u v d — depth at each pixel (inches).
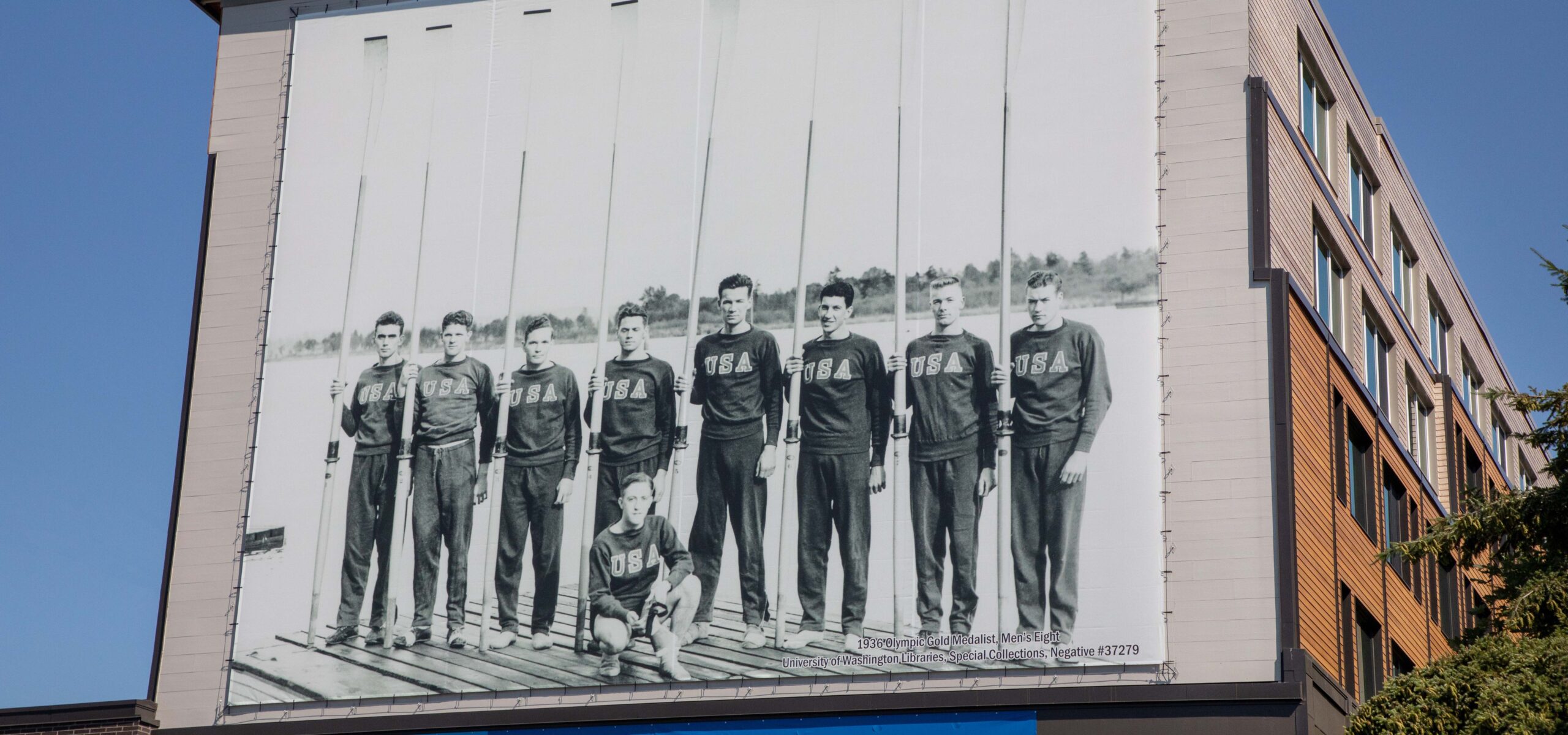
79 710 1648.6
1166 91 1617.9
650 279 1694.1
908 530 1560.0
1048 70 1649.9
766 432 1621.6
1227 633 1462.8
